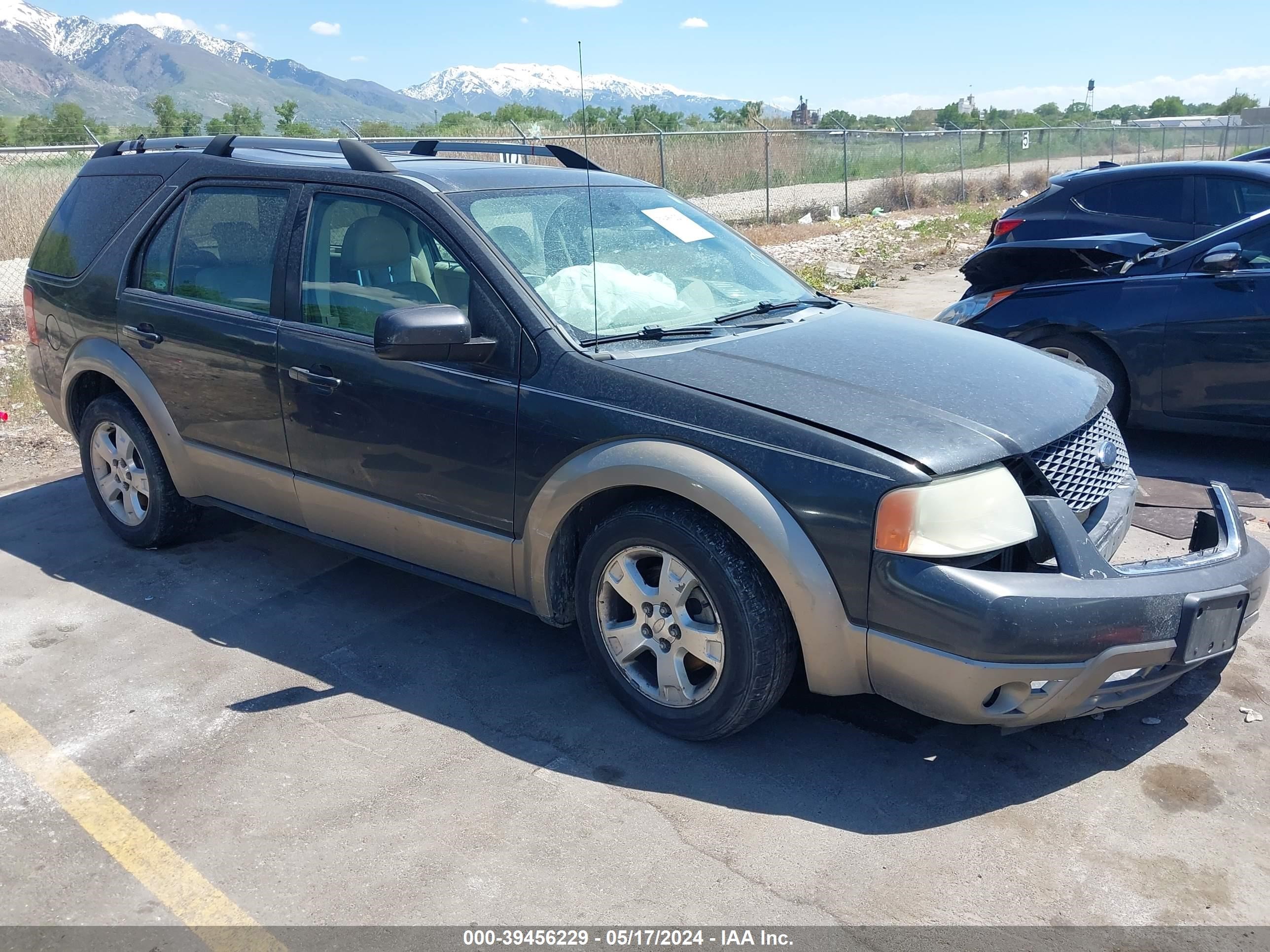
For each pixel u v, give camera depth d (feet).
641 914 8.07
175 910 8.20
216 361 13.32
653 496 10.26
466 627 13.19
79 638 12.92
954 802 9.49
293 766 10.16
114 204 15.17
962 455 9.05
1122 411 19.52
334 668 12.13
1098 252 19.38
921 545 8.75
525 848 8.89
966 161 95.71
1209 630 9.34
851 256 49.16
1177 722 10.78
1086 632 8.71
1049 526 9.18
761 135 73.56
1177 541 14.66
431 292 11.51
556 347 10.61
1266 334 17.43
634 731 10.72
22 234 49.85
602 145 61.31
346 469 12.31
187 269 13.98
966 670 8.69
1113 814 9.29
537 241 11.79
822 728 10.75
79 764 10.24
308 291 12.55
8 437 22.06
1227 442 20.47
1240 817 9.21
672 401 9.85
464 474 11.18
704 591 9.76
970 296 21.97
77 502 17.97
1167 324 18.39
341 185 12.45
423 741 10.59
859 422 9.31
